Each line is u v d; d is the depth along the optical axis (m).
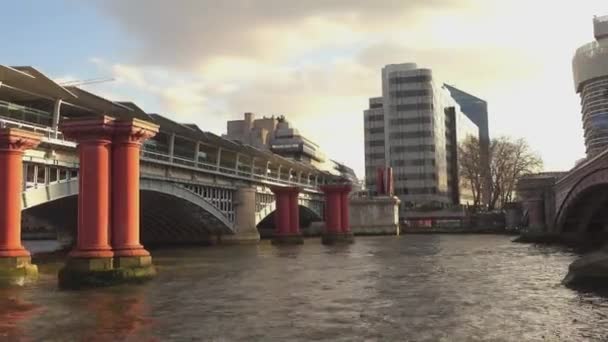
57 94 45.41
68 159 44.81
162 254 56.34
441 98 168.38
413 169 152.25
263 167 97.94
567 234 73.19
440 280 28.98
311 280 29.66
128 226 27.06
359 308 19.92
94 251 26.12
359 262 42.53
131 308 20.14
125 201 27.00
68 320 17.86
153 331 16.09
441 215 132.25
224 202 75.75
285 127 190.12
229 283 28.25
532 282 27.59
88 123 26.23
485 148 139.12
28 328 16.64
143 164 55.47
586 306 19.88
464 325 16.61
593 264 25.42
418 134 152.88
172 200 63.50
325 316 18.34
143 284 26.53
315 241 87.12
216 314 18.84
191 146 71.44
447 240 86.94
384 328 16.30
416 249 61.03
